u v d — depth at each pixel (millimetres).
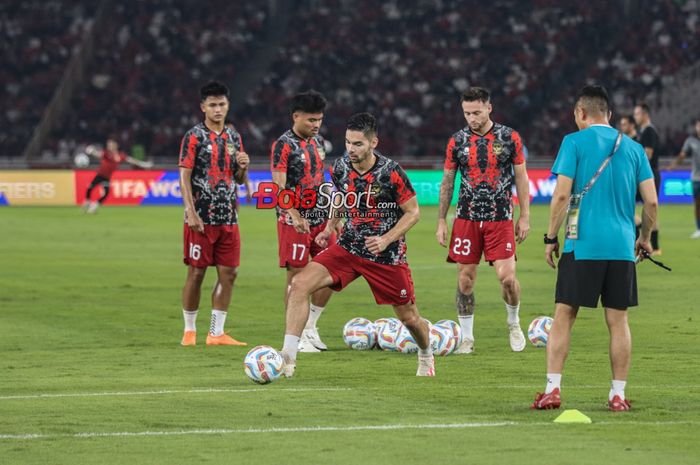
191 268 36188
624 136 24906
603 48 143375
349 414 24406
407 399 26266
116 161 105500
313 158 35188
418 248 71750
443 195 35375
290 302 28625
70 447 21328
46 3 148250
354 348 35188
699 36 142375
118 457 20516
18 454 20766
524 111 137000
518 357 33438
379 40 146750
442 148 133750
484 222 34438
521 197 34688
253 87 143625
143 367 31734
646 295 48594
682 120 133500
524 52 143000
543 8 147250
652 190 24844
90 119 135875
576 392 27172
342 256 28562
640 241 25531
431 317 42688
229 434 22375
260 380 28250
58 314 43812
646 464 19734
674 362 32094
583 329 38906
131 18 148250
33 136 132250
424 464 19828
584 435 22141
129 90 140250
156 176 117688
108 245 74562
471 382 28781
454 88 140750
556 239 24906
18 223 92375
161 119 137500
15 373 30609
